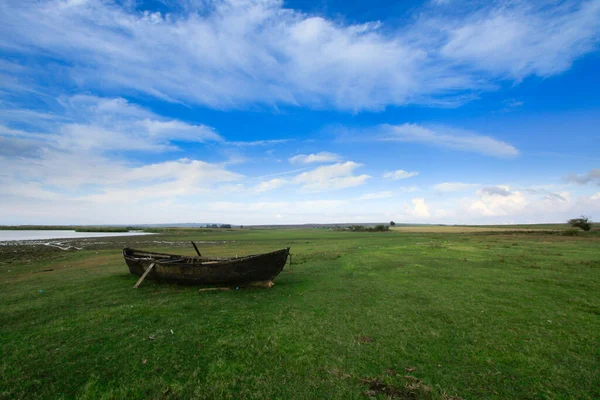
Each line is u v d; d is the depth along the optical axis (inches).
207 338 346.3
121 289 593.6
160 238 2581.2
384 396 233.1
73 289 596.1
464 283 608.4
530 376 261.9
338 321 402.0
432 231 3280.0
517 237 1886.1
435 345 325.4
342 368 276.4
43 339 344.8
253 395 236.4
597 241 1497.3
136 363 288.0
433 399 228.5
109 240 2324.1
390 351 311.0
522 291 539.8
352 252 1179.3
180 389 243.6
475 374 265.6
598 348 314.0
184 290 585.9
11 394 240.5
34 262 1061.1
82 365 285.1
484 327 375.2
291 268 824.3
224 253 1273.4
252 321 404.2
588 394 235.3
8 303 495.8
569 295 510.0
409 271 747.4
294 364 283.9
